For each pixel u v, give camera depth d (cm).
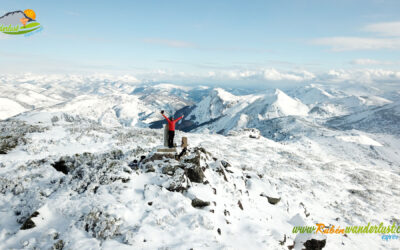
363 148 12088
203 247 721
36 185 1138
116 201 902
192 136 4178
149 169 1166
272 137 19675
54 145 2305
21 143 2178
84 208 867
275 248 841
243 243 822
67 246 689
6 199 1011
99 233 738
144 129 4138
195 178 1123
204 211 930
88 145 2459
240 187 1388
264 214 1198
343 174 3259
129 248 682
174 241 734
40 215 829
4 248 695
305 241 977
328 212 1897
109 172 1091
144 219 817
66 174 1307
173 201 938
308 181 2598
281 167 2936
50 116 4906
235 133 5453
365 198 2411
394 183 3241
